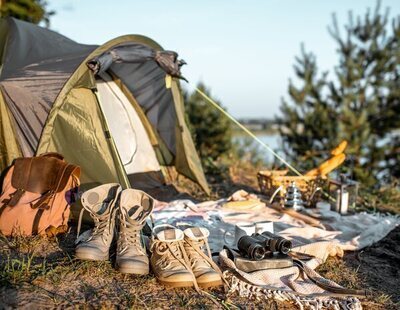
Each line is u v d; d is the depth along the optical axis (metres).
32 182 3.78
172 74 5.26
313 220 4.41
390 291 3.10
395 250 3.91
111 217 3.34
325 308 2.76
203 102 9.25
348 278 3.25
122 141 5.63
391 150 9.09
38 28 5.52
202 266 2.99
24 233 3.64
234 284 2.94
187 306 2.68
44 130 4.09
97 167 4.23
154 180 5.90
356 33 9.42
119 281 2.95
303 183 5.00
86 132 4.25
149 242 3.32
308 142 9.23
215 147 9.00
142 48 4.95
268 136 10.51
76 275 2.96
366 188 6.73
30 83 4.23
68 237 3.73
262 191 5.39
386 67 9.20
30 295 2.66
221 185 6.40
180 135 5.68
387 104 9.36
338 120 9.09
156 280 2.99
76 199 3.91
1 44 5.39
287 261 3.12
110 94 5.61
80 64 4.27
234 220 4.44
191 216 4.43
